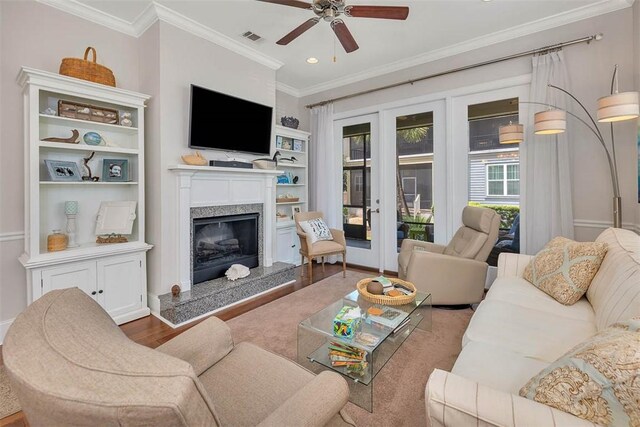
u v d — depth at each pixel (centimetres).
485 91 343
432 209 390
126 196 302
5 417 157
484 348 137
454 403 85
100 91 250
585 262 184
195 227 310
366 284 243
